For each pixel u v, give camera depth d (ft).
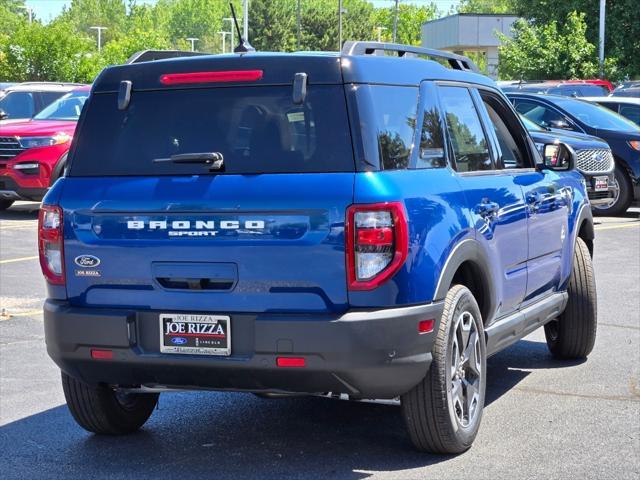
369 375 16.78
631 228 53.26
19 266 41.75
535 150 23.31
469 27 212.64
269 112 17.43
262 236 16.87
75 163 18.44
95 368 18.04
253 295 16.98
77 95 62.08
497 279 20.06
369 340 16.55
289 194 16.78
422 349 17.22
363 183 16.62
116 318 17.58
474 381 19.17
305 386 17.02
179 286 17.43
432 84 19.13
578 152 52.70
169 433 20.54
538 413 21.43
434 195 17.83
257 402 22.75
